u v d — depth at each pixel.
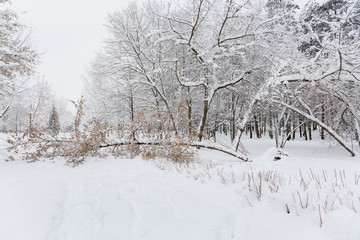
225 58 13.61
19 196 3.24
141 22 13.70
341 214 2.37
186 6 12.59
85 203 3.25
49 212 2.87
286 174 4.59
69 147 7.10
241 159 8.62
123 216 2.75
